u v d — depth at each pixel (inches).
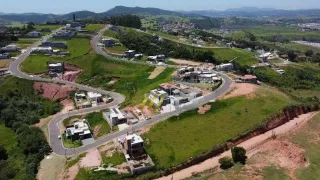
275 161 4079.7
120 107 5979.3
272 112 5251.0
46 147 4753.9
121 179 3971.5
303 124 5012.3
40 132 5349.4
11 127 5915.4
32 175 4195.4
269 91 5999.0
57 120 5841.5
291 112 5438.0
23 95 7076.8
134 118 5383.9
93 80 7682.1
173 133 4820.4
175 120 5108.3
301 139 4559.5
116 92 7052.2
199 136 4734.3
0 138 5516.7
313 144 4463.6
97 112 5930.1
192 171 4092.0
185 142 4628.4
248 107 5349.4
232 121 5032.0
